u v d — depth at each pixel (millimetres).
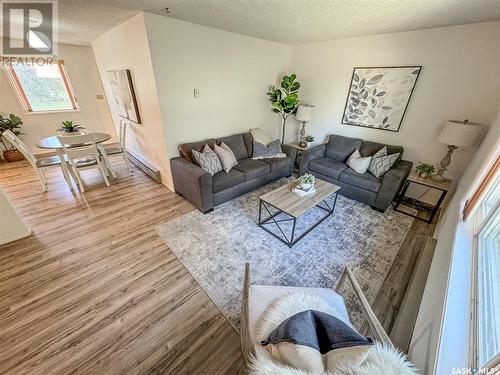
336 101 3781
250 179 3256
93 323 1525
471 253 1234
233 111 3717
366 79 3318
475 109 2584
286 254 2193
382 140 3432
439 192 2998
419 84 2896
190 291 1778
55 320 1538
